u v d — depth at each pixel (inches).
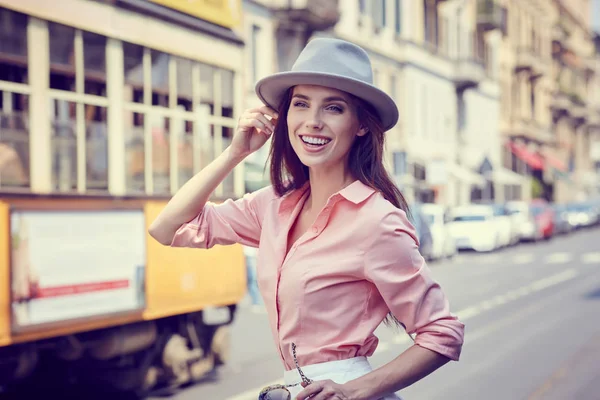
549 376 355.9
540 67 2443.4
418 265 93.0
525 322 514.3
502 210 1401.3
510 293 678.5
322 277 93.4
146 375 308.0
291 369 96.1
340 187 98.3
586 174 3149.6
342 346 93.7
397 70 1437.0
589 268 925.8
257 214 106.7
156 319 315.6
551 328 488.4
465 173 1734.7
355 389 88.6
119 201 285.3
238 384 340.2
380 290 92.4
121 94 291.0
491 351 417.4
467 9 1834.4
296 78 96.6
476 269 940.0
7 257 241.6
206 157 336.2
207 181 104.3
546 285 741.3
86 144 275.1
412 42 1491.1
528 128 2292.1
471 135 1863.9
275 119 106.1
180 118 320.8
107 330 284.0
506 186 2111.2
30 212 249.9
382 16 1387.8
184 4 324.8
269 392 94.0
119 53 290.5
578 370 367.6
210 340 344.5
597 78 3533.5
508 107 2196.1
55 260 257.3
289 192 105.8
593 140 3348.9
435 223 1098.7
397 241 92.2
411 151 1483.8
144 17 302.4
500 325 502.9
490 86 2025.1
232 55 354.6
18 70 251.6
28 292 247.0
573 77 3043.8
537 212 1551.4
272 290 97.3
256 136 105.7
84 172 273.6
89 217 271.4
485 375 359.3
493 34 2038.6
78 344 273.6
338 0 1049.5
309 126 97.0
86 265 268.7
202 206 105.3
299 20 986.7
